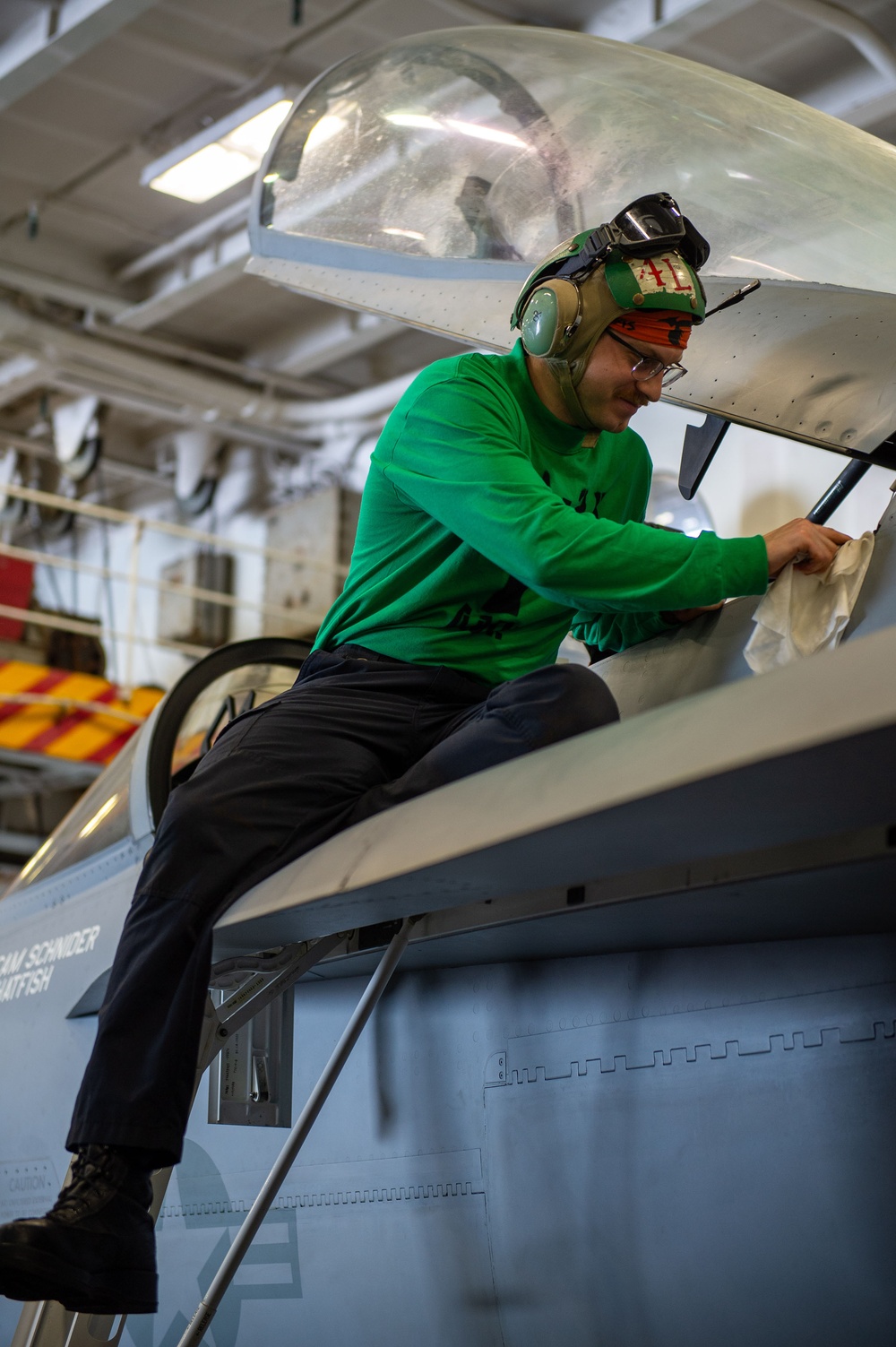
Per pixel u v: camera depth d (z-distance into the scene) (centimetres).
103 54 589
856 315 133
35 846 752
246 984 135
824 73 562
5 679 669
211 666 224
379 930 137
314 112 170
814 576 130
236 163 633
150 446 1007
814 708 72
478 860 94
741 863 95
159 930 120
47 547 1096
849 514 559
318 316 795
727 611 149
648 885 102
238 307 789
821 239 142
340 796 129
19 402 941
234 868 122
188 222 721
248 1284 165
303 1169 160
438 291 152
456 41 168
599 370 135
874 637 74
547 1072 133
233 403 821
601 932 119
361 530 147
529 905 115
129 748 246
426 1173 144
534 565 122
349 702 135
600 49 163
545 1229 130
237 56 591
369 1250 149
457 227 153
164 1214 180
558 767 91
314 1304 156
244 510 955
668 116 152
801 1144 109
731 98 154
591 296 132
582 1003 132
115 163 672
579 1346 125
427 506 133
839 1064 108
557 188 150
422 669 138
